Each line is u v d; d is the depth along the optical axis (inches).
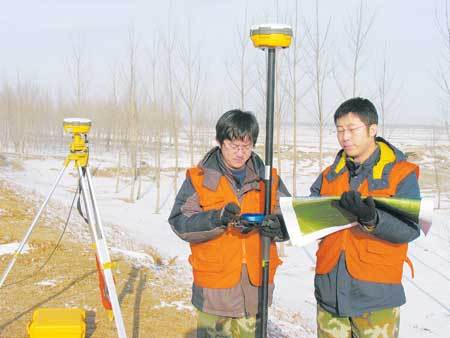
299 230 109.3
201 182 120.3
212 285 118.4
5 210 466.3
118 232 555.2
